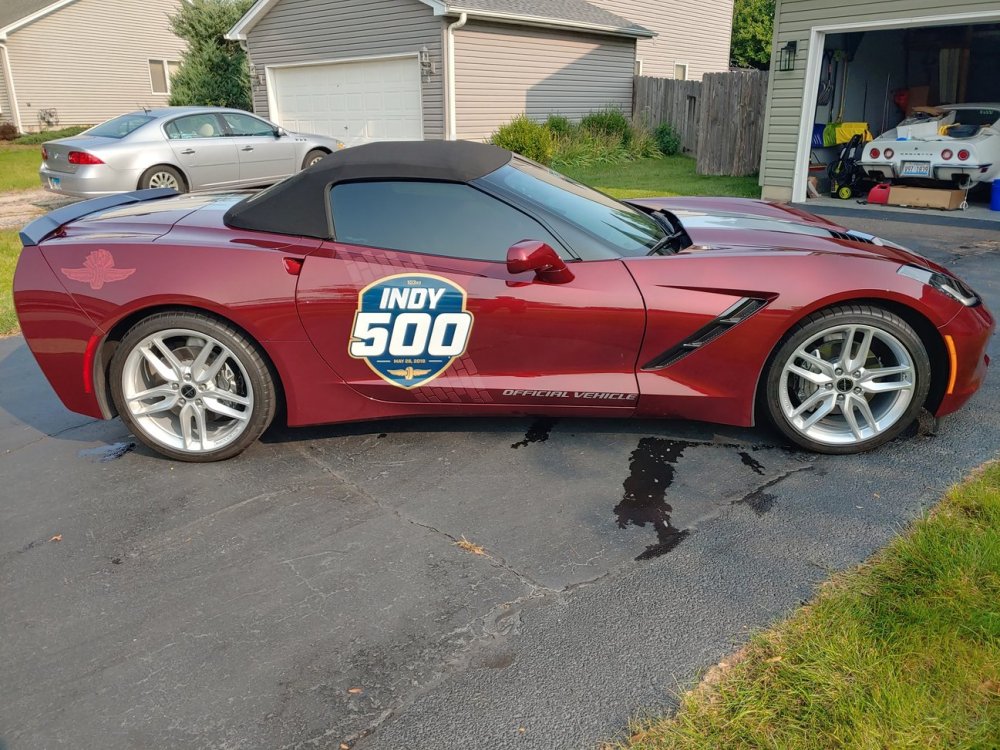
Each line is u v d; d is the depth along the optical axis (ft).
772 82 34.30
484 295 10.07
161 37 86.84
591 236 10.43
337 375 10.67
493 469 10.66
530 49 50.34
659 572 8.14
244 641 7.43
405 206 10.44
